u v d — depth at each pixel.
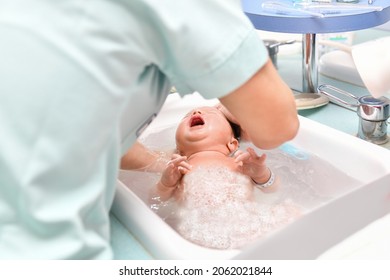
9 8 0.40
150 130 1.01
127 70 0.43
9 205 0.42
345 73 1.11
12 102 0.39
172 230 0.56
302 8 0.89
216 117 0.90
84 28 0.40
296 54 1.37
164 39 0.44
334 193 0.74
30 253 0.42
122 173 0.85
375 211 0.49
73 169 0.42
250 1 0.97
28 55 0.39
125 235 0.59
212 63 0.46
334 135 0.79
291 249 0.46
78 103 0.40
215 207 0.70
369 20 0.82
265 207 0.71
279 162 0.87
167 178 0.77
